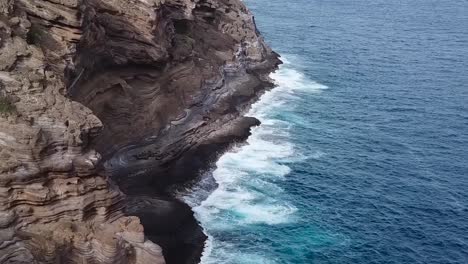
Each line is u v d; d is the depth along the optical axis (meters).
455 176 63.25
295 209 54.53
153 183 55.25
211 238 48.50
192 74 68.44
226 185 57.72
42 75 38.28
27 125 35.16
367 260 47.91
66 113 37.31
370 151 68.94
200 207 53.16
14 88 36.47
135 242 38.69
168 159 58.81
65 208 36.12
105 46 52.22
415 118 80.06
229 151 65.25
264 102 83.12
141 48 56.41
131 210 50.38
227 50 84.75
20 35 39.62
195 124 65.62
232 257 46.16
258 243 48.56
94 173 37.84
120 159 54.53
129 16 55.34
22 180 34.31
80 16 43.72
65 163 36.06
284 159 65.12
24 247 34.22
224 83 78.56
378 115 80.81
